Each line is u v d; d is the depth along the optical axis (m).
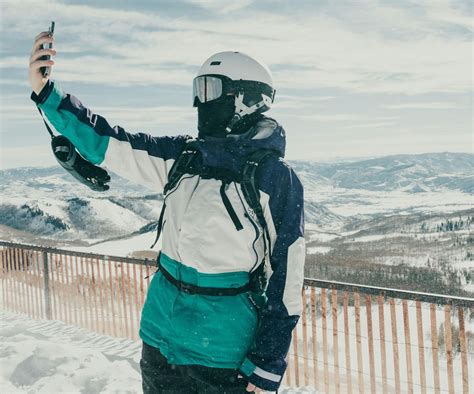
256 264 1.86
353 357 7.70
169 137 2.01
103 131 1.86
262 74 1.96
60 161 1.89
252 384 1.79
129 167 1.91
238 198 1.81
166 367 1.90
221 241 1.80
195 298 1.83
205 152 1.87
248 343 1.85
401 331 10.48
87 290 6.94
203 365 1.82
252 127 1.94
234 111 1.92
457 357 7.82
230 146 1.88
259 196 1.81
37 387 4.42
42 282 7.59
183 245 1.84
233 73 1.92
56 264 7.34
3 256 8.12
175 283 1.88
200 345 1.82
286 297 1.80
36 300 7.66
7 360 4.81
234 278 1.83
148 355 1.94
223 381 1.82
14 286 8.00
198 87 1.96
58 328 6.95
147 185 1.98
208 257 1.81
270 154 1.86
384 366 4.46
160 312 1.91
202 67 2.00
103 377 4.70
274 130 1.91
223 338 1.81
